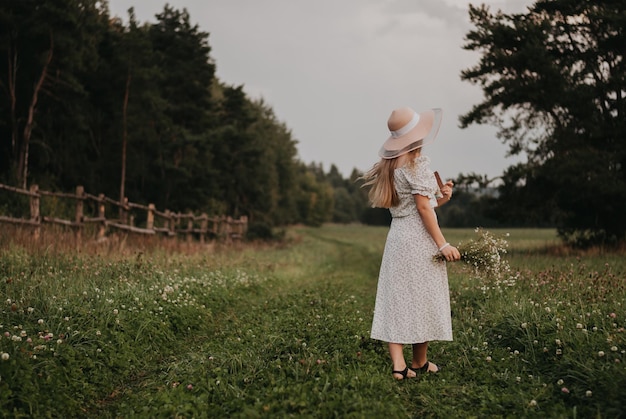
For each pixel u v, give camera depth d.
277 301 8.98
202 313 7.48
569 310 5.70
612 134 20.09
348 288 11.48
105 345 5.10
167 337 6.10
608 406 3.44
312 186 114.44
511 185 22.69
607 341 4.42
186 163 37.69
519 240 31.48
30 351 4.25
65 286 6.73
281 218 70.12
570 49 22.02
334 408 3.32
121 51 32.28
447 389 4.07
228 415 3.50
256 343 5.50
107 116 33.47
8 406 3.63
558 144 21.42
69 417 3.95
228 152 46.53
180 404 3.77
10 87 25.20
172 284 8.15
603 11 19.20
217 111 47.25
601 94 20.61
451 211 73.44
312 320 6.57
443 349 5.29
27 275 7.06
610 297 6.38
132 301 6.53
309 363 4.29
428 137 4.39
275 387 3.79
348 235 67.25
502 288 7.58
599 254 17.75
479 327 5.98
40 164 28.17
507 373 4.36
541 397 3.73
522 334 5.26
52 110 28.78
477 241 4.56
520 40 21.62
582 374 3.92
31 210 12.69
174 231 20.00
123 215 16.94
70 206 21.52
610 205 20.72
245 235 31.05
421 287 4.35
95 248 11.71
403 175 4.37
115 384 4.73
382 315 4.46
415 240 4.38
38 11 24.12
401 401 3.79
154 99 33.66
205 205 39.25
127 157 34.47
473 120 22.70
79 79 30.25
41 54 25.83
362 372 4.17
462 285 8.93
